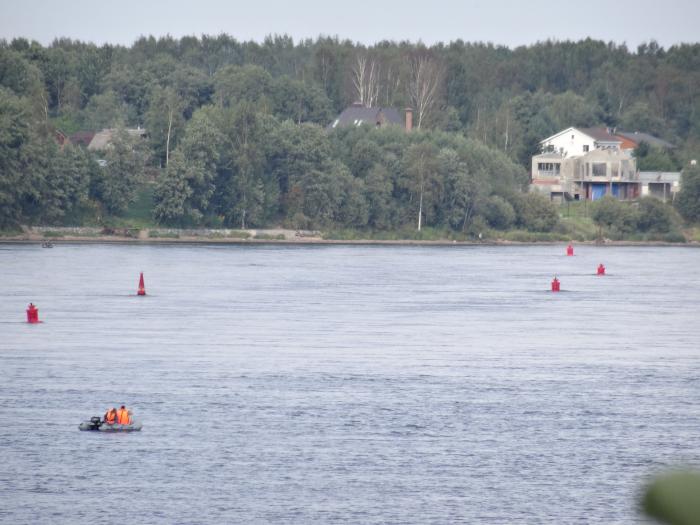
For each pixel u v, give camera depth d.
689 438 166.00
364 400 189.88
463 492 139.00
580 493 139.12
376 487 140.38
